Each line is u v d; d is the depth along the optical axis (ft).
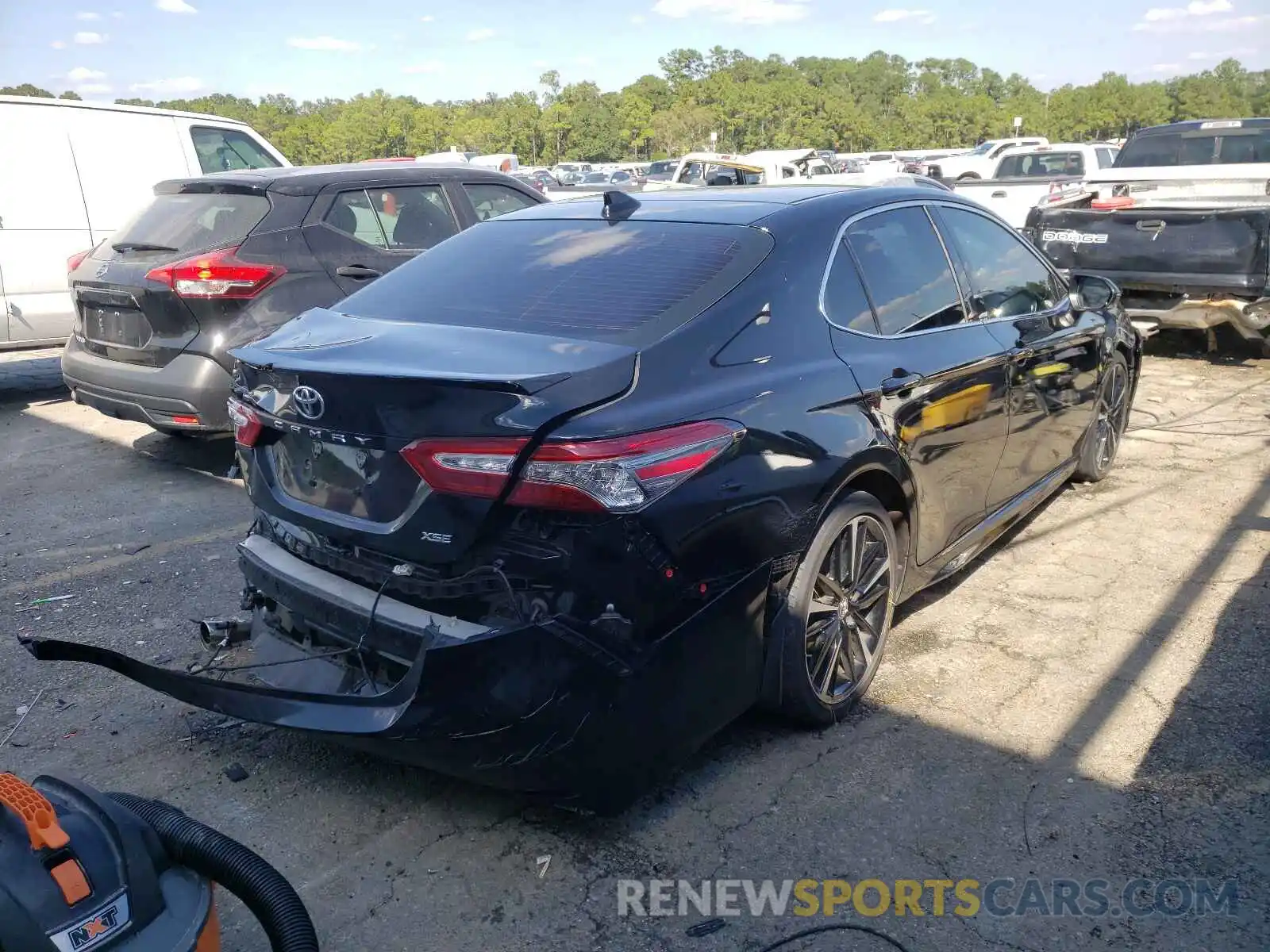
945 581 15.16
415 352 9.34
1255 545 16.11
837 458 10.31
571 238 11.93
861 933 8.39
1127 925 8.38
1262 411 24.12
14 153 26.16
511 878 9.09
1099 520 17.37
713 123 443.73
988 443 13.65
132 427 24.90
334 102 496.23
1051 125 536.42
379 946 8.33
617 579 8.44
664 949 8.27
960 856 9.25
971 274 13.99
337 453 9.45
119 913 6.40
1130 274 28.30
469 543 8.52
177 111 29.35
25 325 26.48
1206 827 9.50
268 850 9.48
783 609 10.20
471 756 8.66
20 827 6.31
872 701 11.82
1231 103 573.74
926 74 601.21
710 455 9.01
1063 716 11.42
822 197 12.16
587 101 440.45
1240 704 11.55
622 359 9.04
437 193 22.50
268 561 10.46
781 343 10.38
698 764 10.66
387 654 9.15
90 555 16.61
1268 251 26.27
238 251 19.11
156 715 11.82
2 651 13.33
